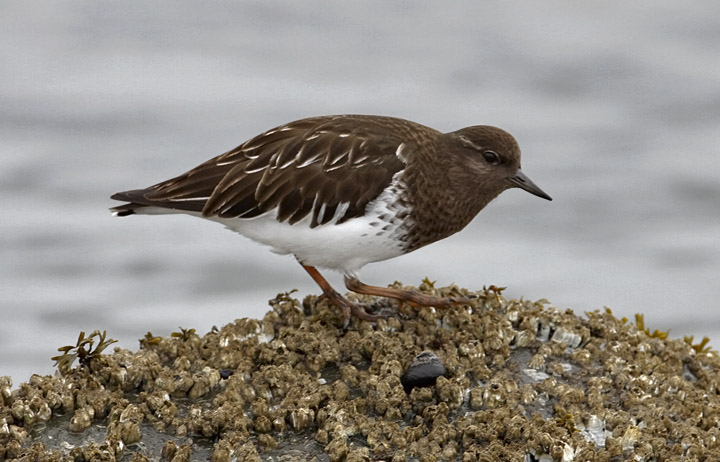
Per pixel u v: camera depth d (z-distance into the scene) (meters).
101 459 6.64
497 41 34.44
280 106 28.25
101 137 25.17
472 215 9.65
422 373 7.75
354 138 8.98
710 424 7.46
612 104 28.22
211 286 17.69
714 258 18.78
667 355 8.58
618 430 7.22
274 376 7.70
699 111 27.41
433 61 32.66
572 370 8.20
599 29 35.16
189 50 33.06
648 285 17.59
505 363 8.27
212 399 7.64
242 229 9.12
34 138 24.75
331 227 8.85
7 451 6.75
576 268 18.34
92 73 30.22
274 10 37.56
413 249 9.39
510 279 17.73
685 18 35.75
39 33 33.84
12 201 21.00
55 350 15.07
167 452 6.84
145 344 8.34
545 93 29.44
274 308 9.03
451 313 8.77
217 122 26.64
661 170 23.14
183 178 8.98
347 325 8.83
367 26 36.31
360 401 7.50
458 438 7.12
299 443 7.12
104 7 36.84
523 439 7.00
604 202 21.36
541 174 23.00
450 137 9.45
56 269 18.12
